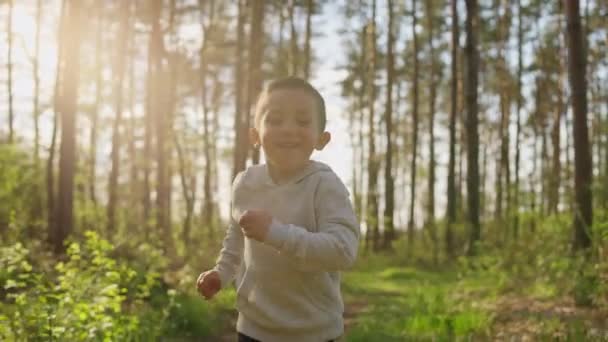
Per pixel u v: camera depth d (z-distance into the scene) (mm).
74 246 5293
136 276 6875
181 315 6602
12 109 19781
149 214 18797
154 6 17141
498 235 14906
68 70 12094
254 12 16547
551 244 9570
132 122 23359
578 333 5055
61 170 11906
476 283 10445
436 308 7398
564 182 13109
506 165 24594
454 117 20625
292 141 2129
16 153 14773
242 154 16172
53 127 17469
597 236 7527
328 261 2033
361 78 27500
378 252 23203
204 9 20906
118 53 21078
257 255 2250
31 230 13344
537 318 6285
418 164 36656
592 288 7062
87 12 18703
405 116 34844
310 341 2203
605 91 23203
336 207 2139
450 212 20203
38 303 4441
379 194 26391
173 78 20203
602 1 20859
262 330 2240
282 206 2191
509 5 24812
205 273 2484
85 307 4391
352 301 10250
